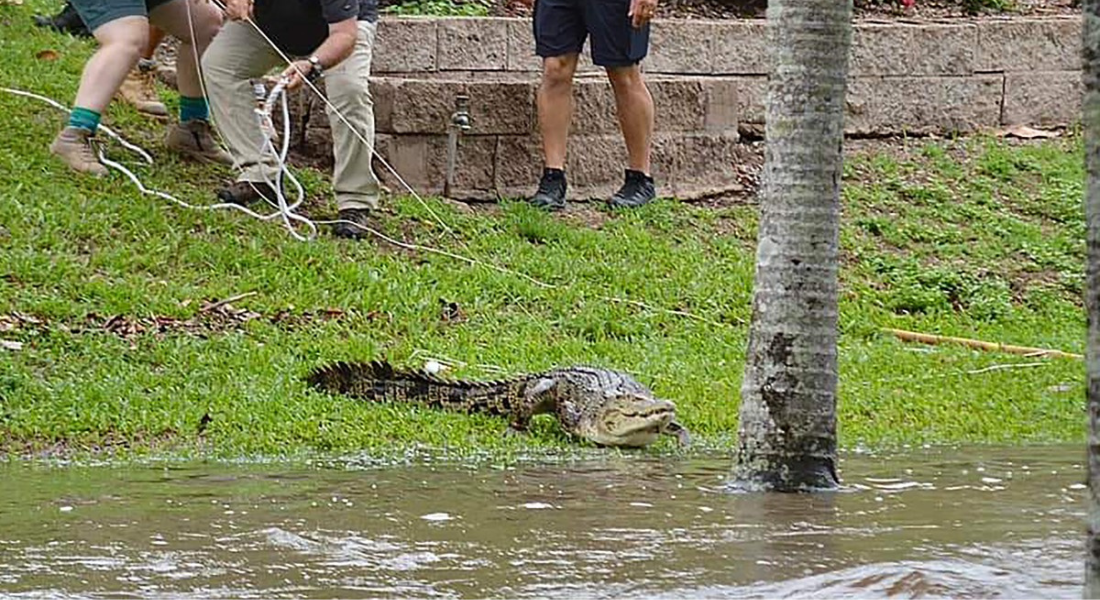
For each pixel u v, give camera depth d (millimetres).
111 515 9562
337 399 13688
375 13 18422
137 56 18391
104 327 14992
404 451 12453
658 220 20203
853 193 22188
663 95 21297
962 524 9344
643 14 19719
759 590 7500
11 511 9695
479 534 8977
